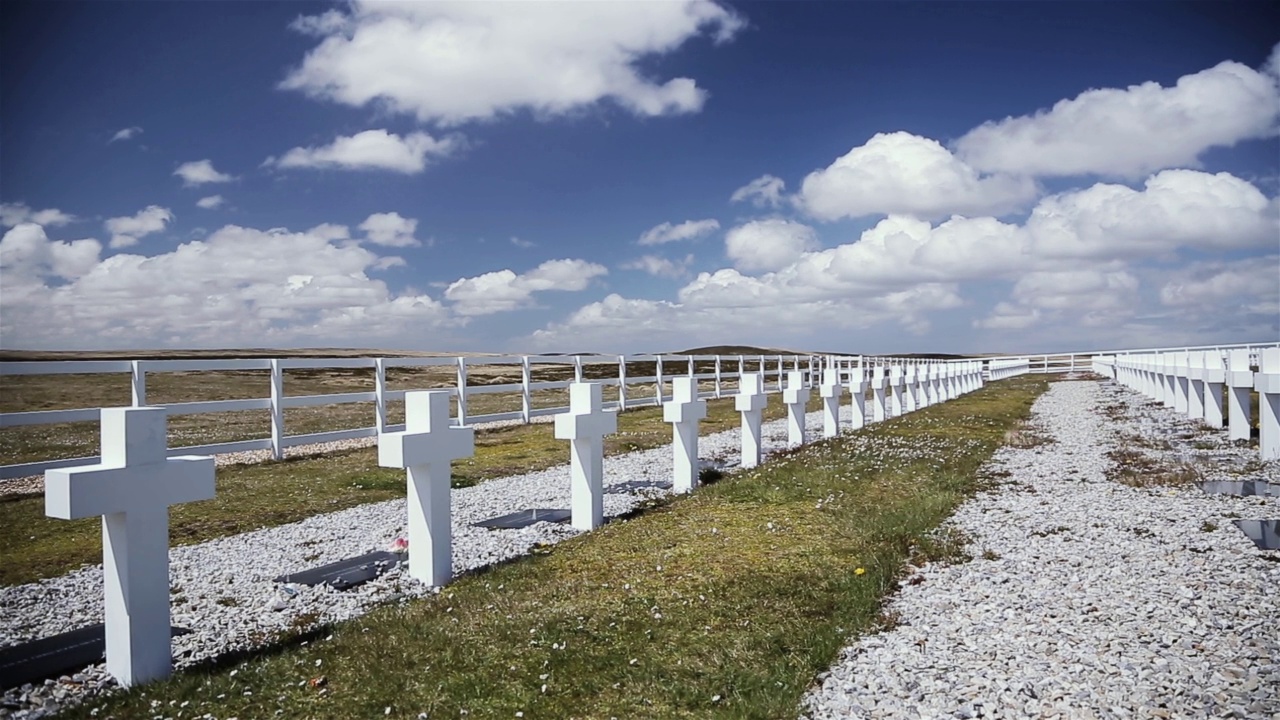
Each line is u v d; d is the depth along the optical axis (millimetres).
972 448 14836
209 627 6199
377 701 4711
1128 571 6879
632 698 4723
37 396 29266
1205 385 17688
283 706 4684
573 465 9336
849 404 28875
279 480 12852
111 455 5051
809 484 11203
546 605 6328
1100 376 51594
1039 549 7750
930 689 4703
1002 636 5508
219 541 9023
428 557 7191
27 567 8180
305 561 8164
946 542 8016
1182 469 11805
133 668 5020
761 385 14023
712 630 5746
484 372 54906
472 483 12547
